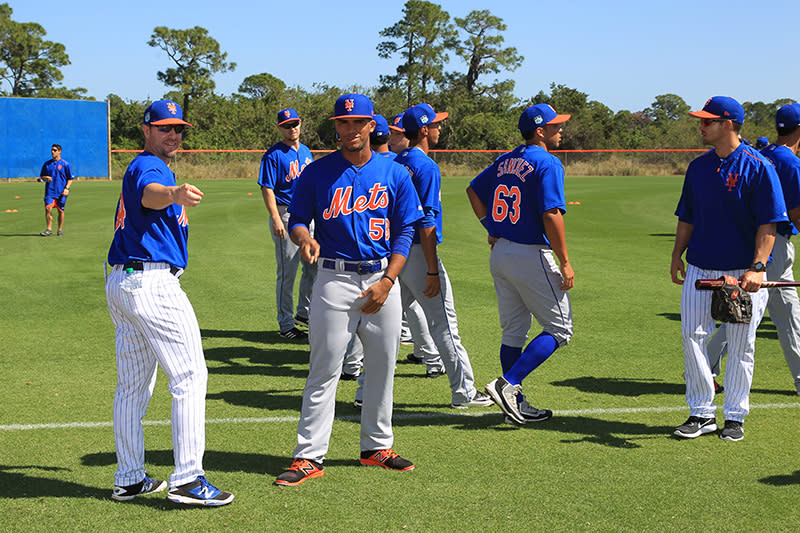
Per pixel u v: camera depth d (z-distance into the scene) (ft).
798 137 17.85
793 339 18.04
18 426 15.75
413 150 16.92
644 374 20.11
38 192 95.86
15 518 11.68
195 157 144.25
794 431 15.84
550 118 15.79
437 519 11.72
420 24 203.00
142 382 12.51
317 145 195.21
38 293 30.73
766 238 14.90
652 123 272.10
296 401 17.78
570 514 11.91
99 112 132.87
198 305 29.07
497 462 14.10
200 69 195.83
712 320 15.65
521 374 15.94
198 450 12.26
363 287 13.06
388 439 13.89
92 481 13.11
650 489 12.89
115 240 12.34
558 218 15.28
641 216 68.54
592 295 31.09
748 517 11.85
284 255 23.73
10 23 197.98
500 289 16.78
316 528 11.41
